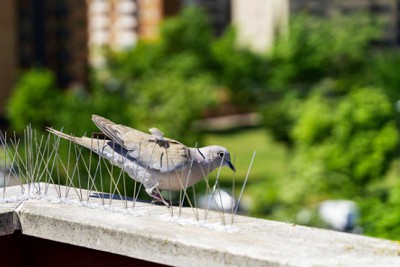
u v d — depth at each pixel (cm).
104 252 420
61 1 5097
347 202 2034
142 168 474
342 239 382
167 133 2694
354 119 2105
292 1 6588
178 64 4297
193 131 3173
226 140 4703
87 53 5109
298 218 1995
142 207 443
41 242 441
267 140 4662
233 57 5069
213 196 442
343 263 345
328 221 1953
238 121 5466
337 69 4581
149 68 4231
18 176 510
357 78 4375
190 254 365
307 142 2139
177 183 474
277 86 4772
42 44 5000
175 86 3253
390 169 2127
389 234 948
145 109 3145
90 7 5191
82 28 5159
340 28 4684
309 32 4694
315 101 2245
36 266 443
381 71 3522
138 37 5403
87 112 2162
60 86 5081
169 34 4631
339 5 6575
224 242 369
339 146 2088
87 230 399
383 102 2116
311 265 340
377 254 360
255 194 2139
